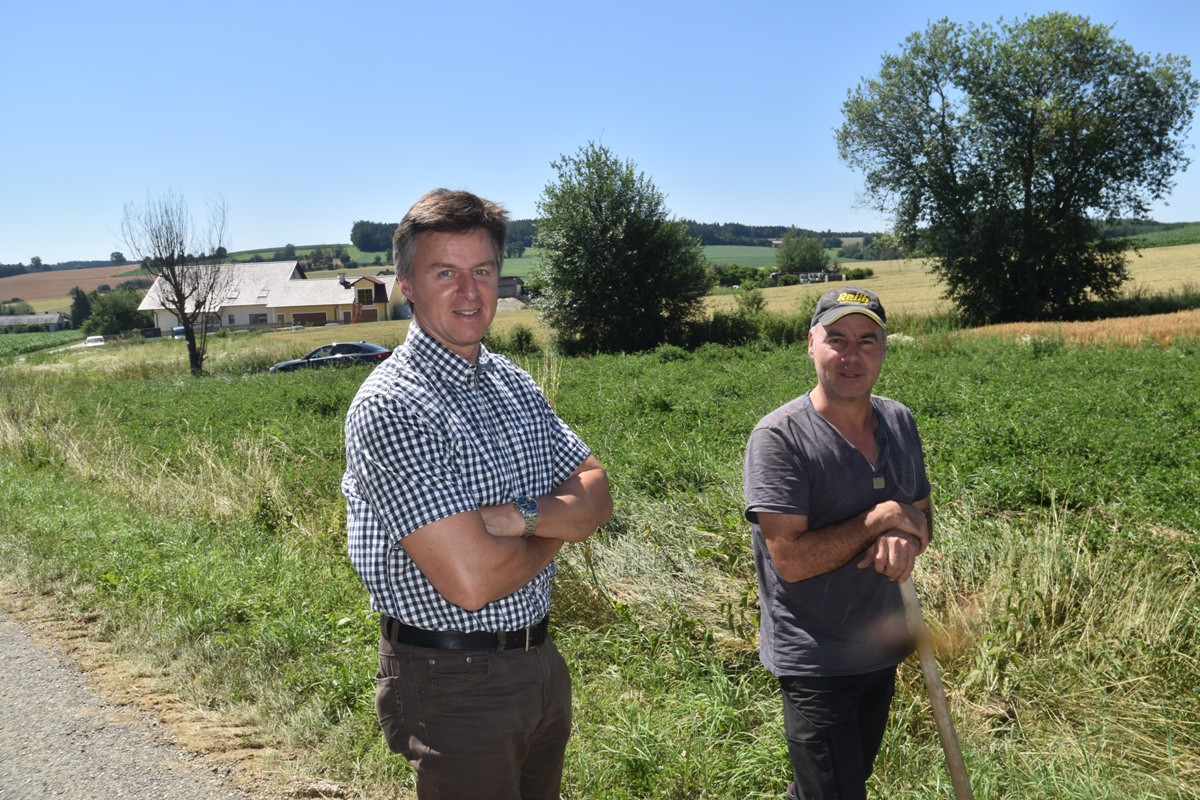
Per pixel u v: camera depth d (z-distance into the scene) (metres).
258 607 5.55
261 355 37.22
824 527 2.57
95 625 5.56
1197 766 3.54
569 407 13.22
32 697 4.55
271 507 8.02
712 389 14.81
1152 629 4.36
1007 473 7.54
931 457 8.48
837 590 2.63
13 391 17.62
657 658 4.67
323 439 11.40
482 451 2.24
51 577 6.48
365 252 196.25
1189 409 10.52
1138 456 8.07
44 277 173.00
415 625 2.20
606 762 3.66
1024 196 38.62
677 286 35.66
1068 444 8.58
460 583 2.07
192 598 5.77
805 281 96.81
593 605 5.26
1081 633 4.46
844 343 2.62
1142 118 37.38
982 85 37.19
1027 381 14.09
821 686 2.63
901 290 72.00
